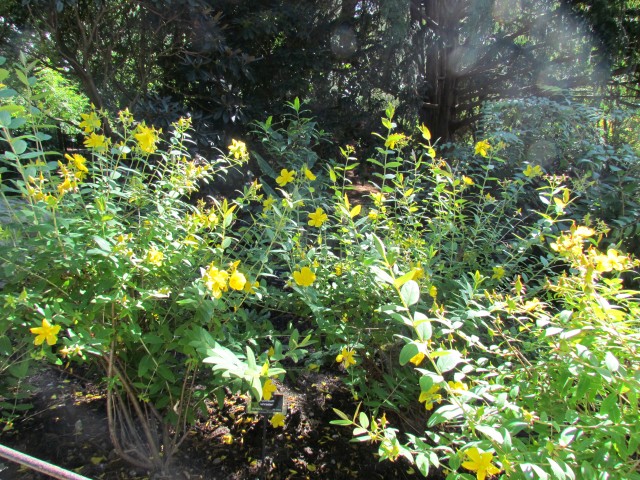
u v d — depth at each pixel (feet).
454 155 14.01
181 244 5.69
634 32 23.44
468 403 4.47
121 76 15.71
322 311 6.24
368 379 6.89
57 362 5.05
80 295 5.23
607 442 3.68
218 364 3.76
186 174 6.53
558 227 9.45
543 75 25.00
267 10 15.53
